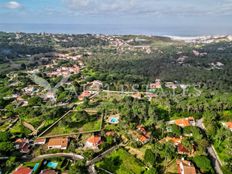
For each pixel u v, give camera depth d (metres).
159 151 88.94
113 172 81.44
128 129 105.19
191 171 78.12
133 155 90.25
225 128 104.62
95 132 106.81
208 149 95.12
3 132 101.31
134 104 127.75
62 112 126.56
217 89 184.88
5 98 150.62
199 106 123.69
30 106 135.75
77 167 79.00
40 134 105.62
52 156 91.31
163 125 106.19
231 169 81.19
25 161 88.62
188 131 103.69
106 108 129.62
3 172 82.25
